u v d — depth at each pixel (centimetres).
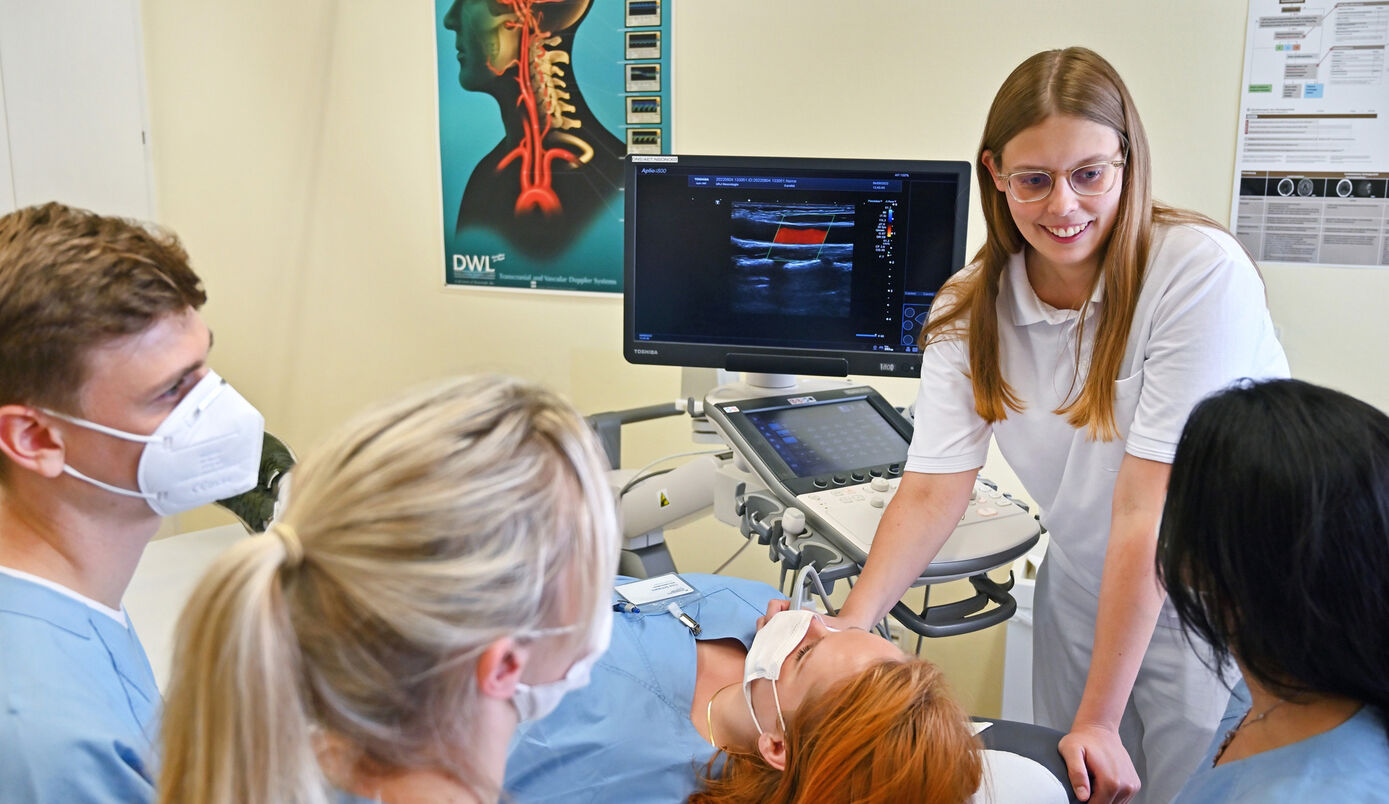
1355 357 214
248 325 315
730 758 128
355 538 59
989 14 225
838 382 205
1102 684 128
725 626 152
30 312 82
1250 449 74
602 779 128
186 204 312
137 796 83
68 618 90
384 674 60
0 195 271
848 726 108
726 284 185
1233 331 128
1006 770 120
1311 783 76
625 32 253
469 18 266
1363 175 206
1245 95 210
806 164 177
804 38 240
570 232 269
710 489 193
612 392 274
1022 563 205
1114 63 218
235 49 295
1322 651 73
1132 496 132
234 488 99
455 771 65
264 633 56
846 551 156
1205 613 81
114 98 295
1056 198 126
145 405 89
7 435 86
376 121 284
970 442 154
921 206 176
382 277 294
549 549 62
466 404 64
